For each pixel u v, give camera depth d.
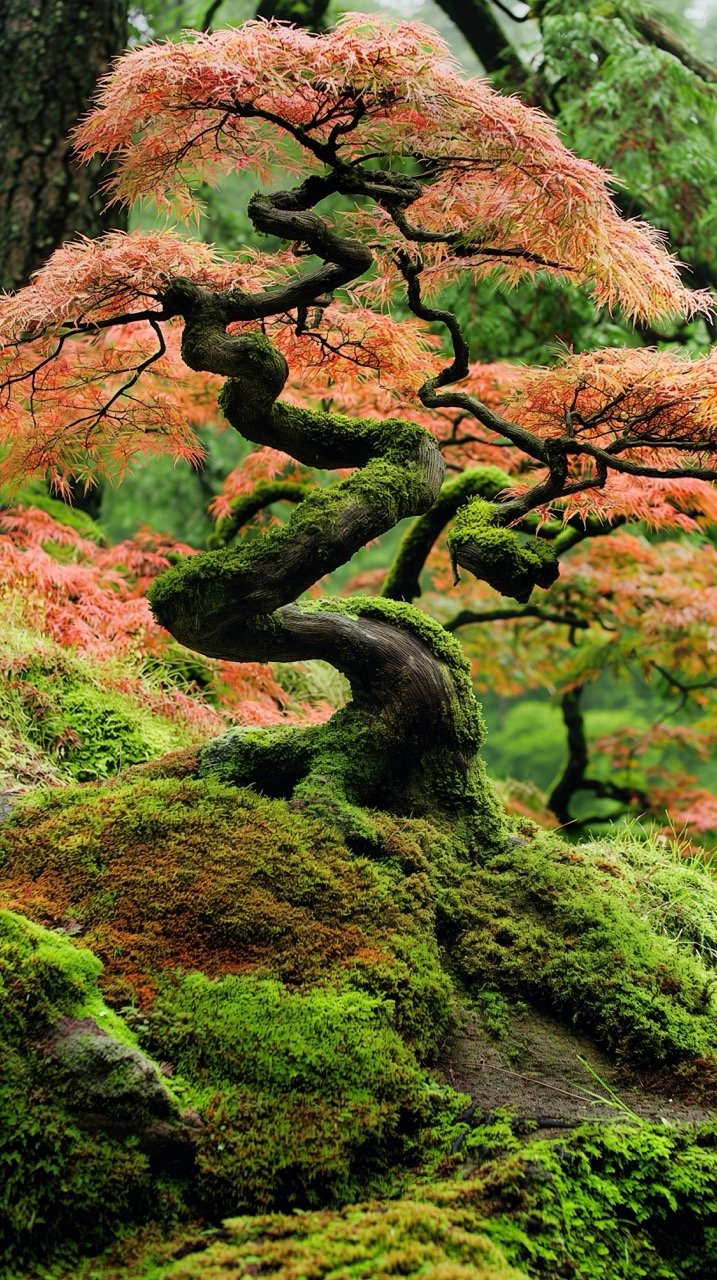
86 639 3.70
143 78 1.90
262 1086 1.74
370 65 1.85
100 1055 1.66
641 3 5.70
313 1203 1.64
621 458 2.55
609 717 11.46
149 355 2.64
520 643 6.62
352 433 2.51
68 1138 1.60
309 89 1.94
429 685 2.54
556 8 5.61
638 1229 1.74
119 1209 1.58
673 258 2.20
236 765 2.61
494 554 2.31
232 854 2.18
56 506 4.88
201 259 2.43
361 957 2.01
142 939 1.97
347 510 2.29
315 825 2.31
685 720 10.12
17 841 2.29
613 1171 1.79
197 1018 1.82
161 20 6.67
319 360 2.72
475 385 3.83
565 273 2.35
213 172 2.33
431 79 1.88
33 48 4.78
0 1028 1.67
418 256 2.33
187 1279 1.42
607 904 2.43
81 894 2.09
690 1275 1.72
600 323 5.38
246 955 1.97
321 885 2.14
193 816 2.29
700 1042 2.08
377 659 2.53
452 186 2.25
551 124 2.02
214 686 4.15
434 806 2.60
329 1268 1.42
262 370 2.20
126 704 3.69
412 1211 1.56
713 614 4.79
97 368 2.47
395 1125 1.76
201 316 2.19
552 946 2.26
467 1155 1.77
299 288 2.23
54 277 2.08
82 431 2.58
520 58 5.81
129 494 7.85
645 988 2.17
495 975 2.22
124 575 4.49
